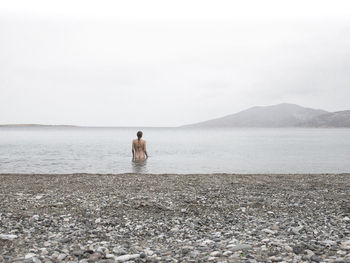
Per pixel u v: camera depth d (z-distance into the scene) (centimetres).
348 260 447
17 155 2900
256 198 984
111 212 793
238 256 475
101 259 477
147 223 698
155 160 2534
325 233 614
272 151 3659
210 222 710
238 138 8806
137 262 461
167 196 1008
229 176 1531
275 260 455
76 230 637
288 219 732
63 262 463
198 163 2353
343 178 1470
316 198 988
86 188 1159
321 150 3841
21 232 612
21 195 1005
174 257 481
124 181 1340
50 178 1426
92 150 3575
